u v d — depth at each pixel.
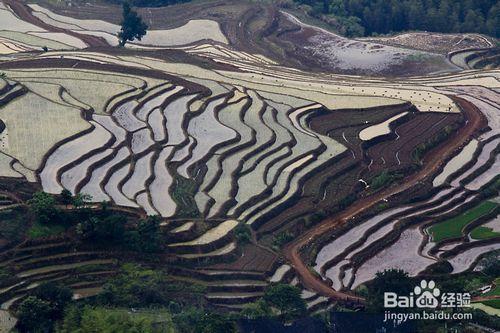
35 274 160.00
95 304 152.75
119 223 169.00
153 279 159.75
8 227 167.12
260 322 149.75
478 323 148.12
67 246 166.38
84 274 161.75
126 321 143.25
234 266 170.50
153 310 153.00
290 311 154.38
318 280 168.88
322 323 149.88
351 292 164.88
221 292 163.50
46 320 147.25
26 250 163.88
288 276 169.00
